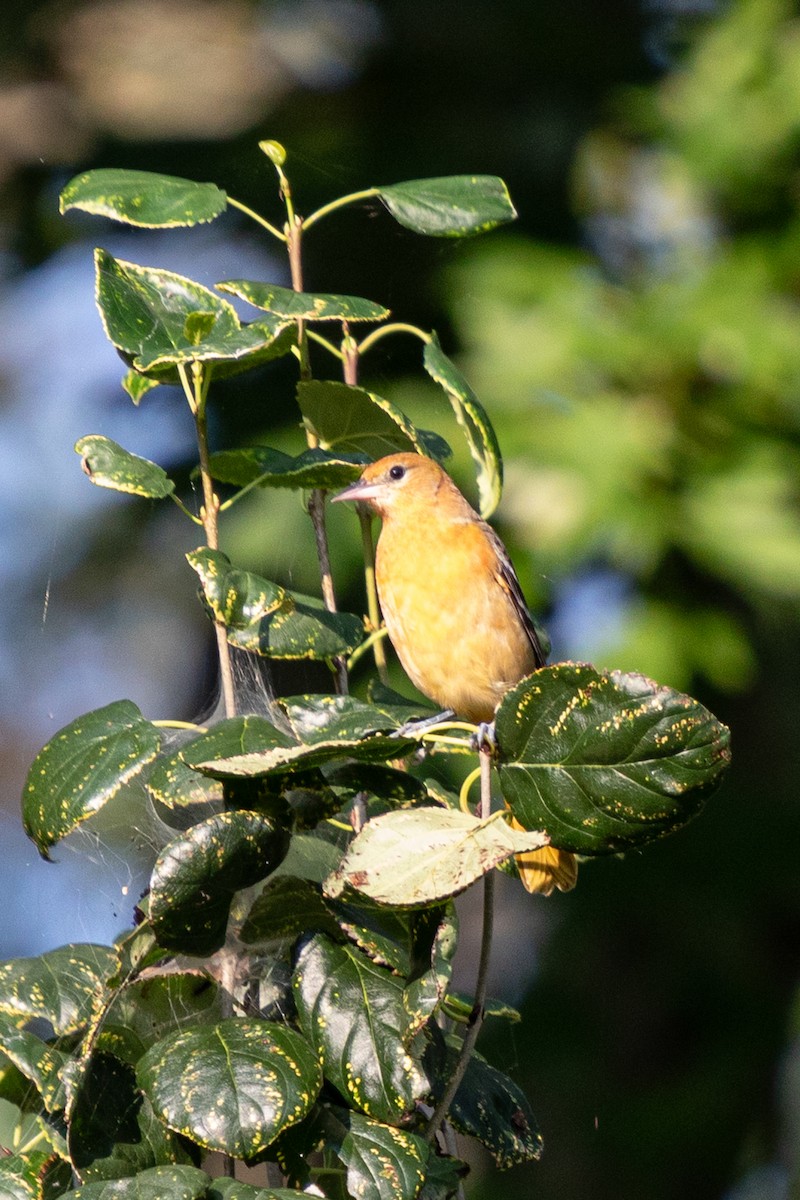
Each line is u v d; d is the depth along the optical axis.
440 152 13.43
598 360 11.27
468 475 11.09
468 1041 4.62
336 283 12.80
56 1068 4.61
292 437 11.77
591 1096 11.98
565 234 12.81
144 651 14.93
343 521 11.70
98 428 14.84
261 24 15.36
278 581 11.78
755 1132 11.84
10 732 15.31
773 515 11.02
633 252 12.35
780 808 12.20
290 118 14.32
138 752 4.62
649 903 12.10
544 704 4.39
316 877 5.24
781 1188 11.76
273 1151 4.54
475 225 5.27
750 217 11.88
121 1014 4.95
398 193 5.35
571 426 11.13
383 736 4.41
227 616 4.64
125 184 5.05
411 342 12.38
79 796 4.56
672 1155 11.80
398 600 7.15
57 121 15.30
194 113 15.19
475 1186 11.95
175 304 5.03
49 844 4.61
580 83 13.74
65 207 4.95
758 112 11.77
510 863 6.24
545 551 10.84
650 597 11.38
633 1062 12.13
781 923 12.16
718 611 11.46
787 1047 11.96
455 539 7.05
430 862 4.25
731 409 11.33
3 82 15.48
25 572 15.23
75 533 15.16
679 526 10.96
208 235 13.33
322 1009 4.54
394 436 5.80
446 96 14.02
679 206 12.02
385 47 14.41
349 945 4.74
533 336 11.51
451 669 7.16
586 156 12.89
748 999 12.09
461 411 5.63
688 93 12.16
